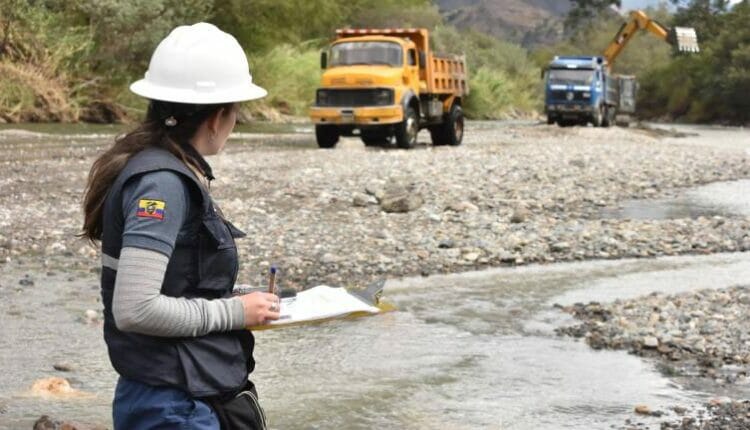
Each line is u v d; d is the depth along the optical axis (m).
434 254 10.55
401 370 6.52
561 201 15.34
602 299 8.73
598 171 19.62
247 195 14.57
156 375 2.78
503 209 14.11
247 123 34.78
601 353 7.02
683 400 5.97
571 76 41.12
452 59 28.03
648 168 20.67
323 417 5.58
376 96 24.03
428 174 17.92
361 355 6.85
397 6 56.22
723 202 15.82
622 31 46.66
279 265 9.81
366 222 12.49
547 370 6.57
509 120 53.56
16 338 7.02
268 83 38.09
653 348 7.08
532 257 10.62
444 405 5.83
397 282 9.35
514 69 62.56
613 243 11.41
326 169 18.25
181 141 2.87
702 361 6.76
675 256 11.03
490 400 5.94
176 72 2.87
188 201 2.79
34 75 28.02
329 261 10.03
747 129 52.91
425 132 34.56
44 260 9.82
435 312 8.18
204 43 2.90
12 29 28.38
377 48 24.91
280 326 2.89
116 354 2.81
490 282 9.43
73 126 27.08
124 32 30.27
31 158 18.22
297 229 11.75
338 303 2.99
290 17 41.34
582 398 6.00
